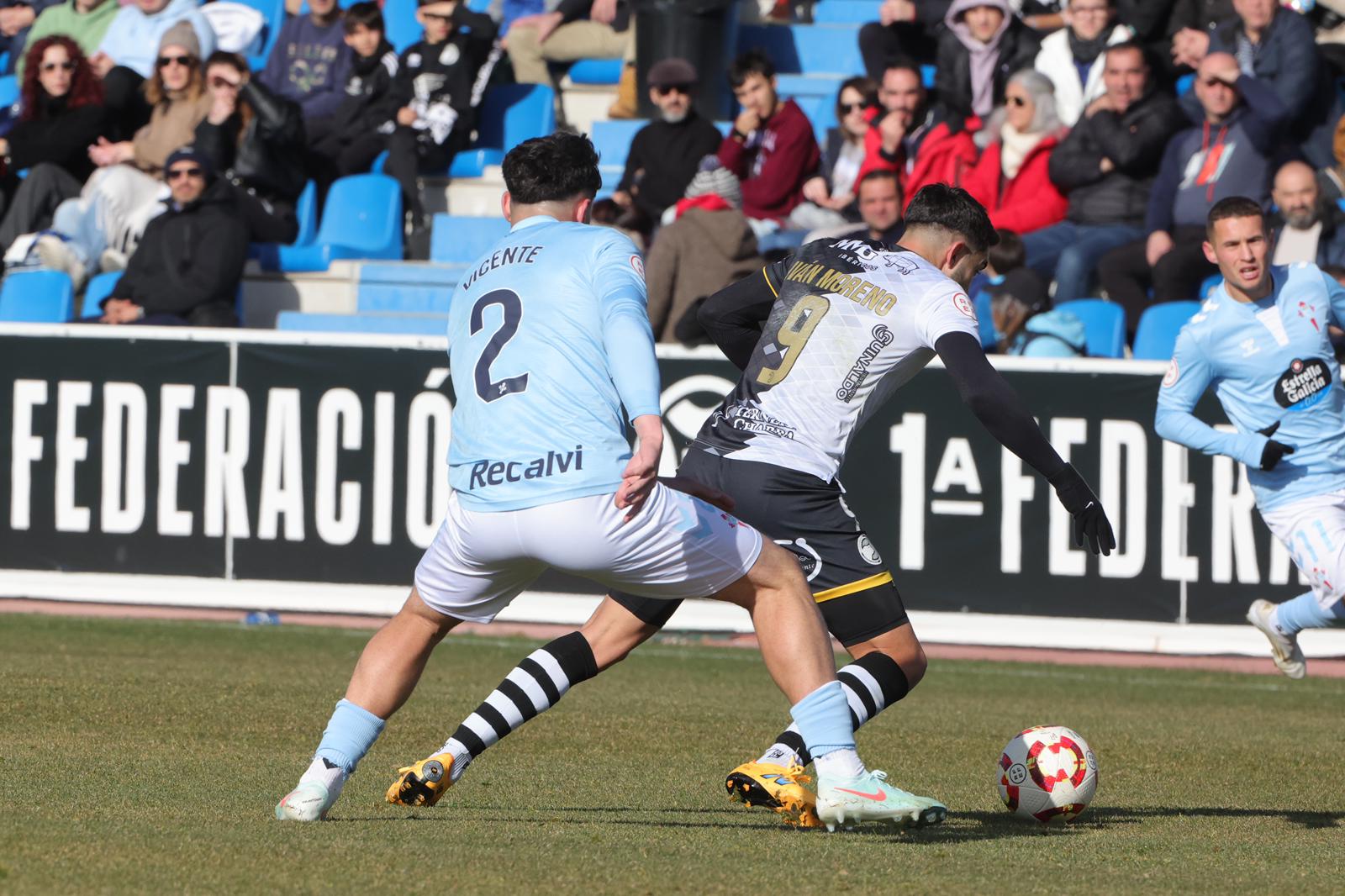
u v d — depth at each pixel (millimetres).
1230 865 13758
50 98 45781
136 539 34844
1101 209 38781
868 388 15086
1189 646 32031
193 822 14031
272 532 34438
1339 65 42094
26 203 44156
